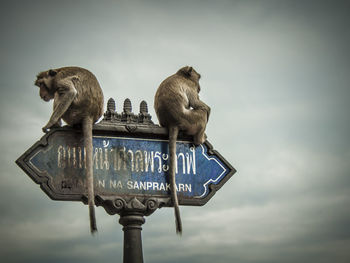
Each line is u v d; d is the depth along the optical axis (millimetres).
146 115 7516
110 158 7105
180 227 7020
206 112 8094
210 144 7758
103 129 7160
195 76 8672
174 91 7973
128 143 7293
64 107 7090
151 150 7398
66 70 7613
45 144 6781
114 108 7414
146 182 7188
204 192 7477
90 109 7227
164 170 7359
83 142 7004
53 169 6719
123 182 7062
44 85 7570
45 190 6602
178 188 7371
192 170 7535
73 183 6746
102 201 6816
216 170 7645
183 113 7746
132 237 6891
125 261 6809
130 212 6930
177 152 7582
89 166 6785
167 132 7598
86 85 7344
